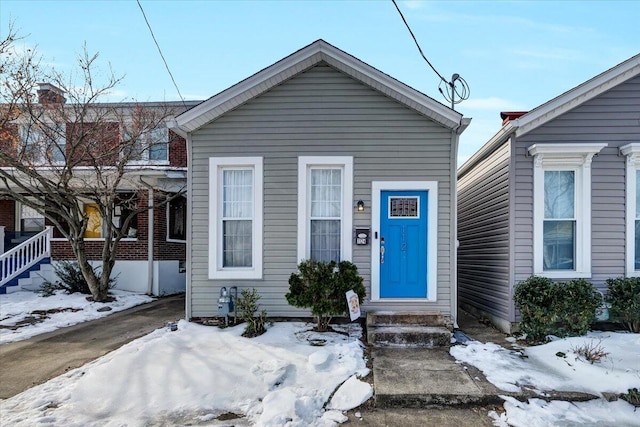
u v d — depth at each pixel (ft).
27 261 37.29
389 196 24.07
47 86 36.81
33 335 23.40
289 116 24.21
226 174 24.85
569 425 13.15
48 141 34.27
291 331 21.61
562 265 22.86
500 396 14.58
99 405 14.47
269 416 13.26
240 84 23.41
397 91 22.97
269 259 24.04
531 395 14.69
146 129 35.78
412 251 23.85
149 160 41.06
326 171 24.56
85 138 32.50
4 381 16.78
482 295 27.37
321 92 24.14
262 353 18.58
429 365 17.47
